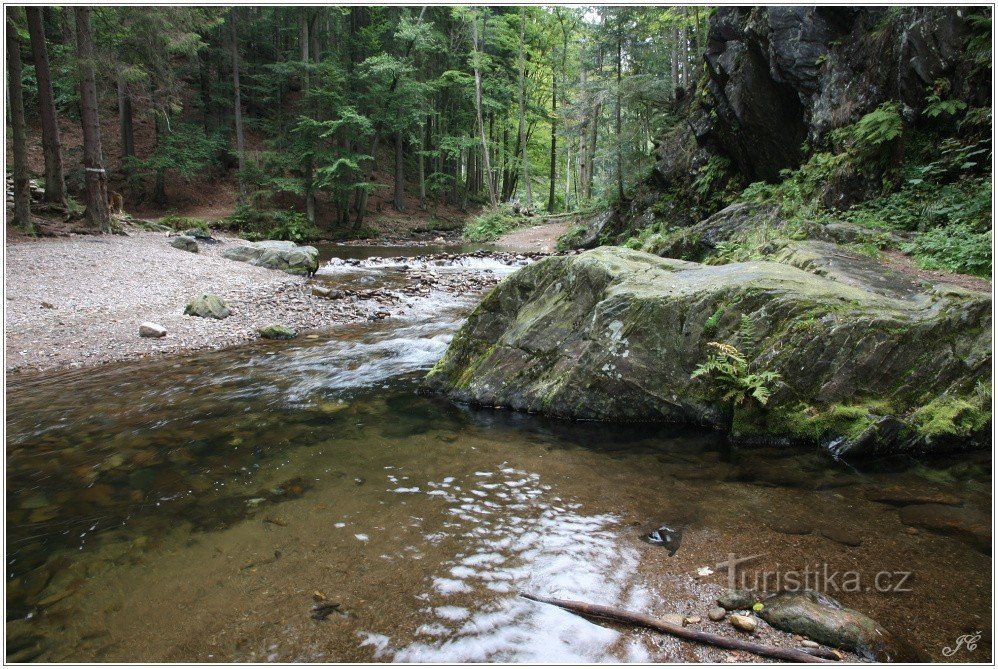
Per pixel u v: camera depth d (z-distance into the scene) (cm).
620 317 487
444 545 298
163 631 238
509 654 224
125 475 393
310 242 2764
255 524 323
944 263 743
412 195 3950
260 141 3612
